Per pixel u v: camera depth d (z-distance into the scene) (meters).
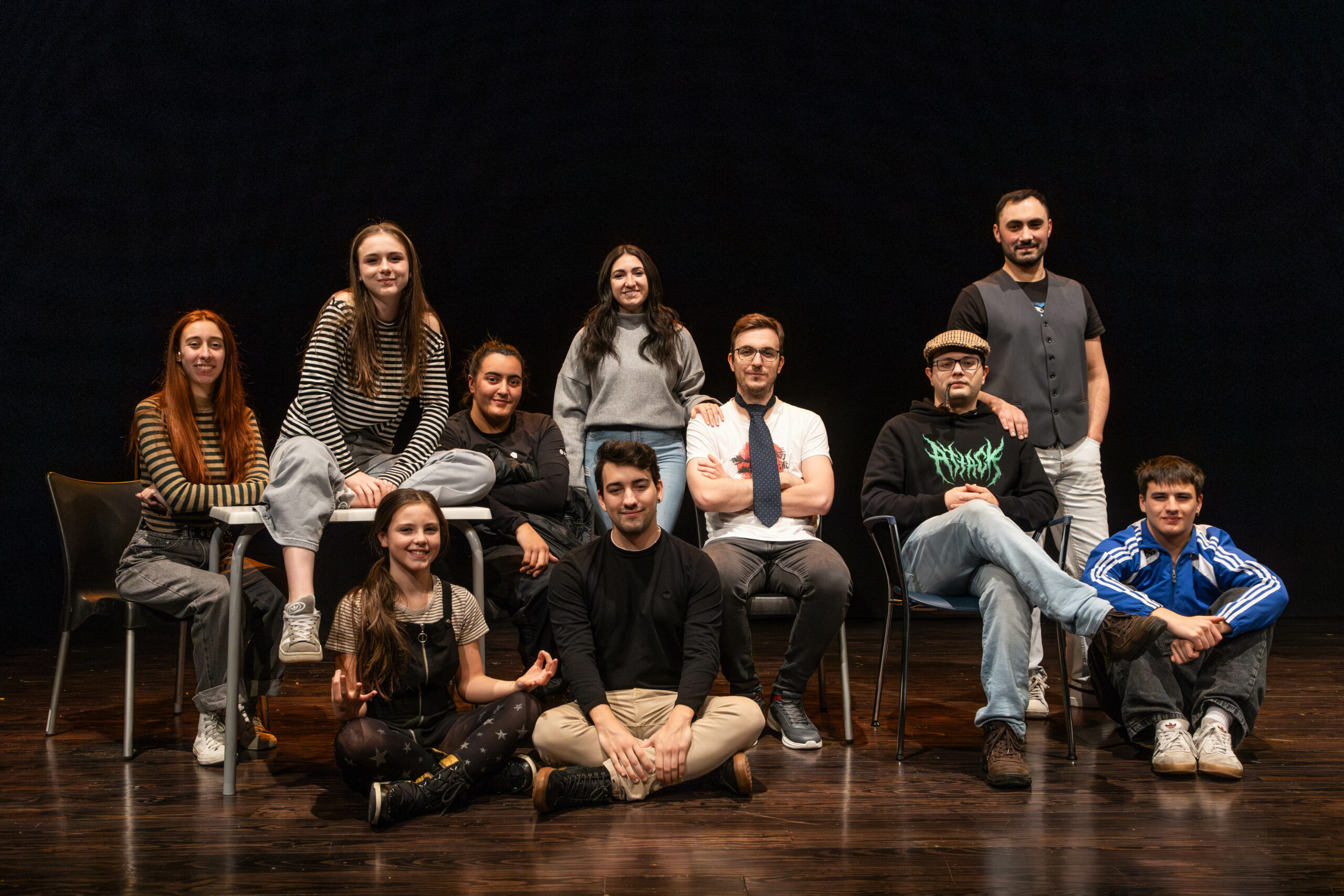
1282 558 4.55
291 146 4.52
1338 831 1.85
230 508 2.21
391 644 2.07
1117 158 4.61
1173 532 2.38
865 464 4.64
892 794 2.09
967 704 2.92
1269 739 2.48
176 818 1.95
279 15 4.50
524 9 4.63
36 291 4.21
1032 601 2.24
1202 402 4.60
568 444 2.97
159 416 2.48
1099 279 4.63
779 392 4.66
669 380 2.97
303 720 2.74
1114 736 2.55
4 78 4.17
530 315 4.63
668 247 4.66
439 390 2.69
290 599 2.12
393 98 4.59
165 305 4.39
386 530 2.12
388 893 1.60
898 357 4.65
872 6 4.64
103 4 4.31
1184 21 4.57
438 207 4.60
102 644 3.97
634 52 4.65
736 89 4.66
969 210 4.65
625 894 1.59
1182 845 1.79
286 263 4.51
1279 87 4.56
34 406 4.19
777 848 1.78
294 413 2.54
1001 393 2.91
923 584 2.49
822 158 4.66
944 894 1.58
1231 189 4.59
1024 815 1.95
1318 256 4.57
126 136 4.35
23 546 4.12
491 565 2.57
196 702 2.33
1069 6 4.60
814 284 4.66
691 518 4.59
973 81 4.64
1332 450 4.55
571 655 2.12
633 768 2.00
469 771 2.00
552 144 4.64
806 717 2.50
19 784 2.17
